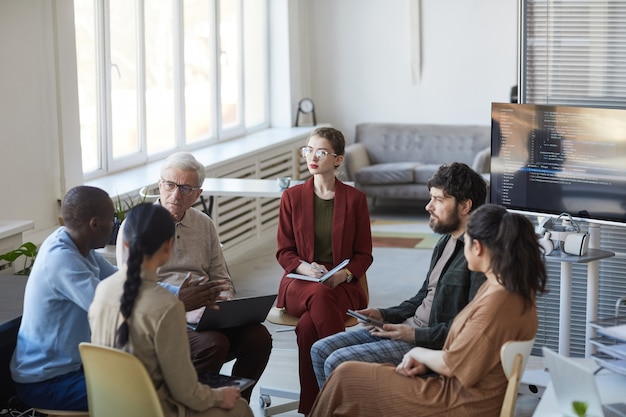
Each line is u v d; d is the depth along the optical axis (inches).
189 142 327.9
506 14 392.8
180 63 316.8
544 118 173.8
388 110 413.1
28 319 135.9
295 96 398.6
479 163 361.1
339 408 134.6
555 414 112.0
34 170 229.1
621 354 129.2
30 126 227.0
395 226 356.8
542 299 199.5
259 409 180.4
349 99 417.4
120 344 117.0
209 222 167.2
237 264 307.0
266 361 162.2
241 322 158.6
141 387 116.7
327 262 177.5
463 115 403.9
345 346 153.8
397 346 149.6
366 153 394.9
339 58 415.5
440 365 126.3
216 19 339.9
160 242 118.3
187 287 146.6
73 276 131.9
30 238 225.0
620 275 192.2
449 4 398.6
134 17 289.9
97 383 121.0
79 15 261.4
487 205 125.0
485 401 124.6
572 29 190.4
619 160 167.6
